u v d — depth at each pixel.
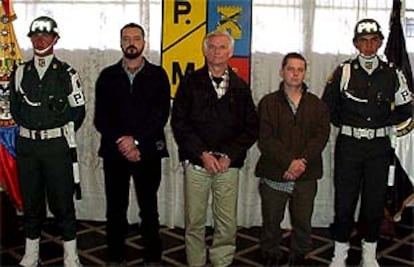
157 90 3.22
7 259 3.45
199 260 3.23
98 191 4.20
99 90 3.22
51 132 3.08
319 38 4.02
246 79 4.00
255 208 4.14
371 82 3.13
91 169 4.17
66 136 3.12
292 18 4.02
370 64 3.15
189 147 3.06
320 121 3.18
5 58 3.63
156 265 3.37
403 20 3.91
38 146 3.08
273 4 4.00
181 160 3.15
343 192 3.23
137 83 3.20
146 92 3.21
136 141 3.19
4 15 3.66
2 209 3.75
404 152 3.85
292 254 3.36
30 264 3.30
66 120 3.11
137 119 3.20
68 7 4.03
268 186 3.25
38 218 3.28
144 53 4.00
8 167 3.63
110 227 3.32
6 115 3.60
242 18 3.99
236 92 3.08
